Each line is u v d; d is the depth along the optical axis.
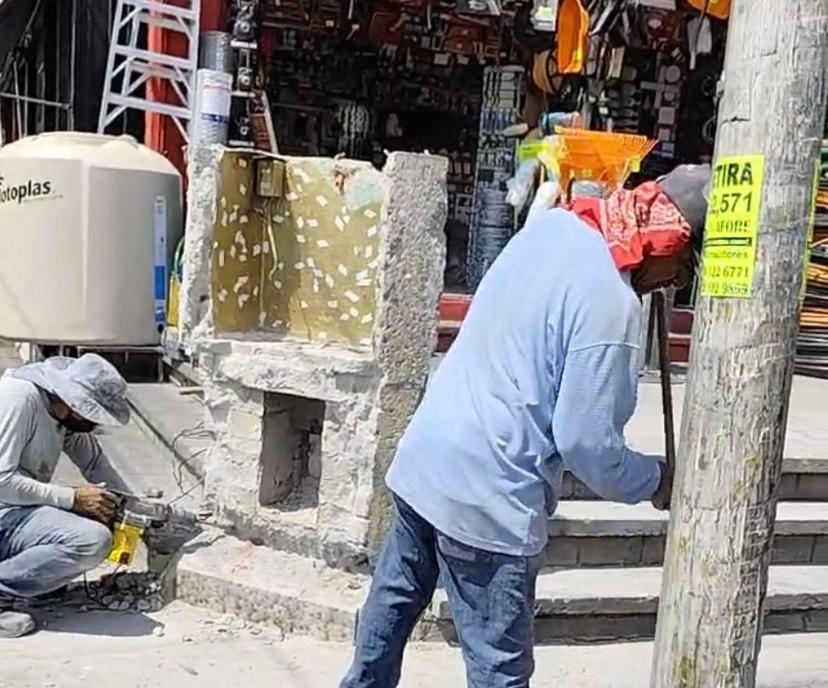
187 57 6.79
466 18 8.39
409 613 2.65
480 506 2.37
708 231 2.20
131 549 3.76
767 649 3.88
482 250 8.17
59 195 5.39
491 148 8.36
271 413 4.02
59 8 8.09
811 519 4.22
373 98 9.14
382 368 3.70
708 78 8.44
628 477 2.36
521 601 2.42
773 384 2.14
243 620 3.79
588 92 7.87
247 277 4.13
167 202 5.62
